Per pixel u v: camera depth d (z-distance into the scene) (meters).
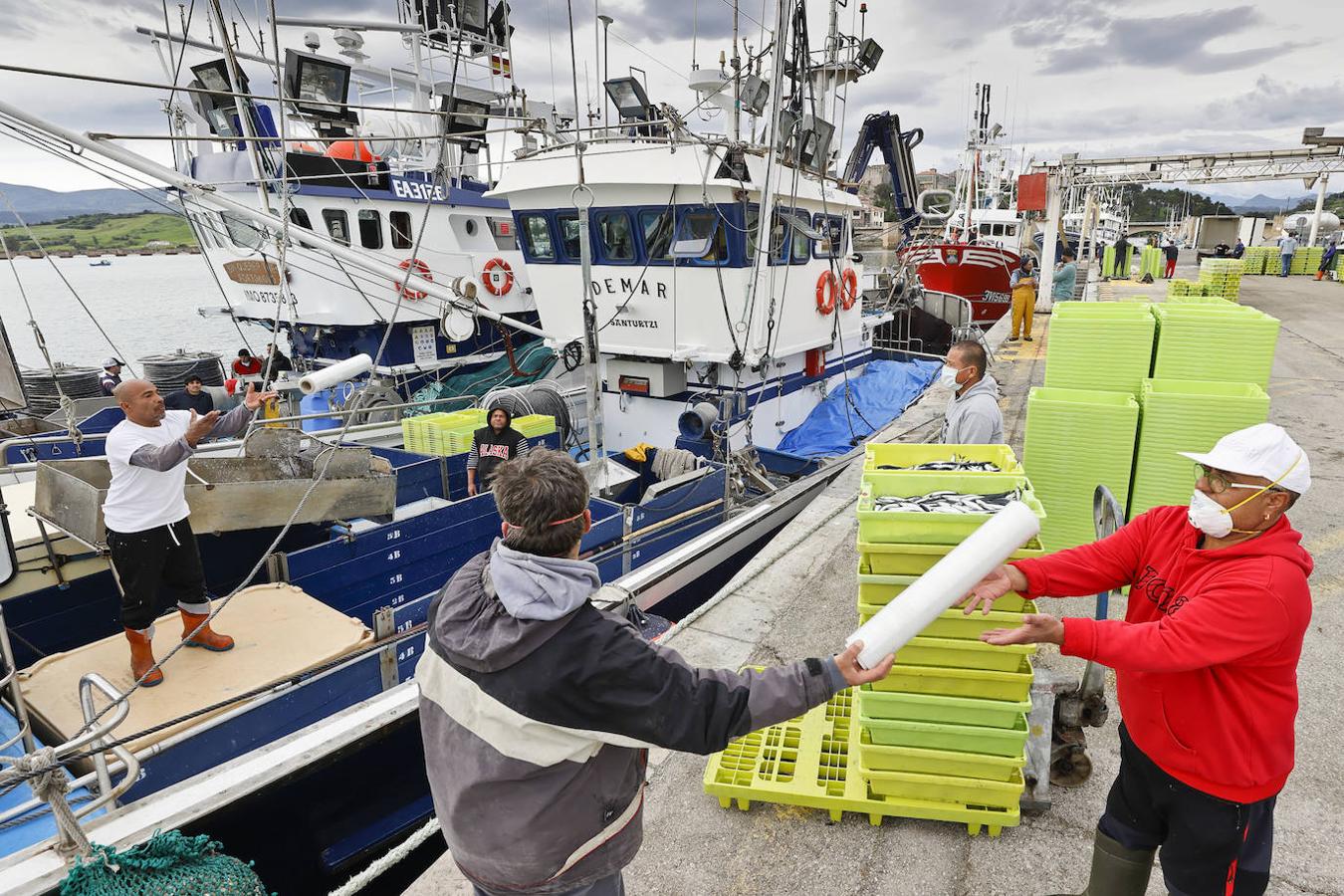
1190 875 1.87
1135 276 28.03
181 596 3.96
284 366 11.38
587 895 1.61
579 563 1.45
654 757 3.24
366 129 10.90
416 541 5.39
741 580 4.85
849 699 3.44
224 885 2.09
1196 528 1.82
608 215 8.02
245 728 3.62
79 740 2.52
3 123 4.64
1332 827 2.67
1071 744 2.88
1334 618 4.02
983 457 3.23
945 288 20.67
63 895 2.02
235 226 10.54
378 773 3.61
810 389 10.03
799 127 7.82
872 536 2.54
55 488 4.13
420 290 6.69
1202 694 1.74
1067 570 2.06
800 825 2.81
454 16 10.53
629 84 9.17
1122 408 4.36
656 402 8.76
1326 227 35.22
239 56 6.08
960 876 2.54
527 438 7.13
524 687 1.37
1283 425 7.49
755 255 7.78
